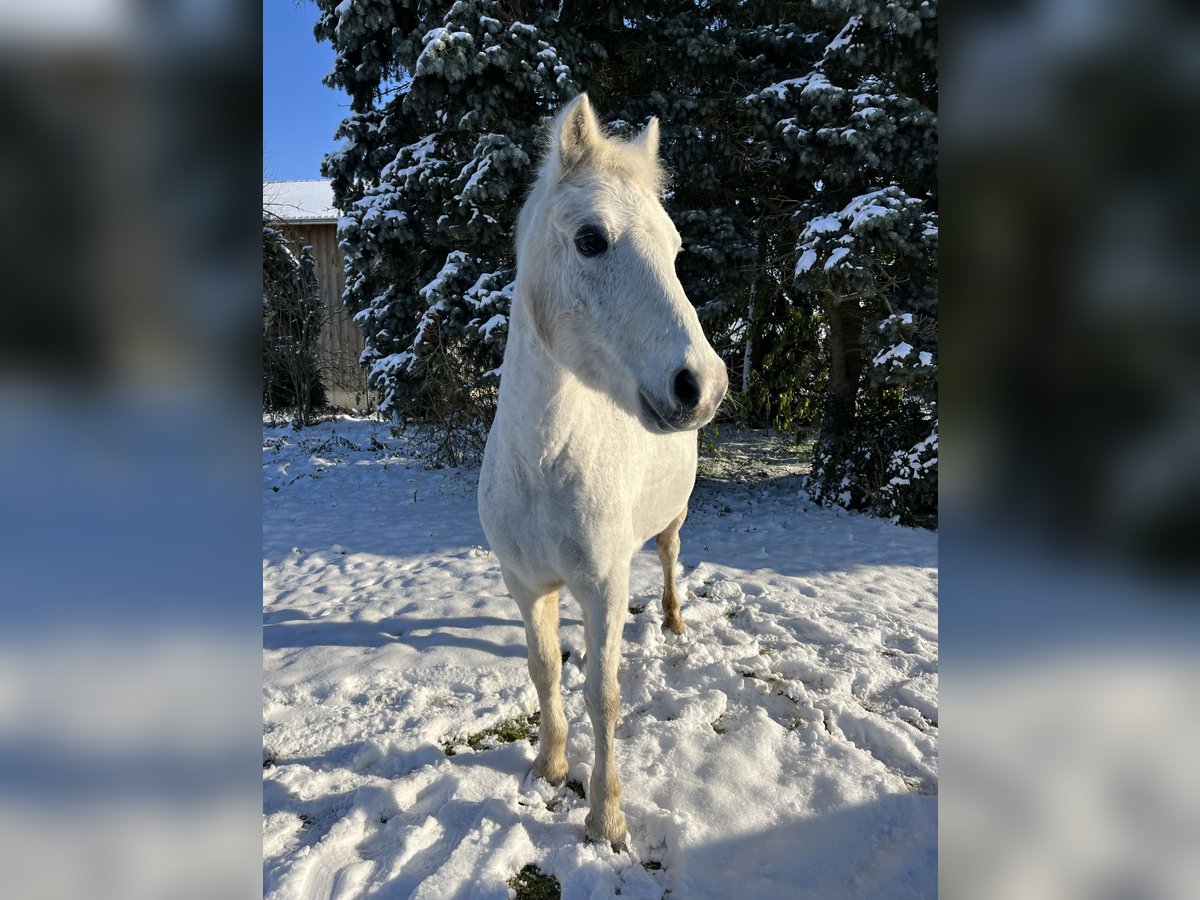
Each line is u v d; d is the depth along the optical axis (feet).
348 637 11.45
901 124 17.54
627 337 4.82
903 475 19.66
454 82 18.03
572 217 5.03
